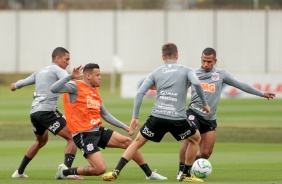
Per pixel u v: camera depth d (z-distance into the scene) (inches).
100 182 1403.8
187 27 6309.1
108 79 6195.9
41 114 1525.6
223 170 1627.7
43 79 1539.1
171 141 2330.2
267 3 7800.2
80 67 1406.3
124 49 6363.2
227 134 2498.8
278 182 1408.7
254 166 1702.8
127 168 1670.8
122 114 3299.7
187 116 1555.1
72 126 1432.1
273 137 2427.4
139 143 1409.9
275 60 6240.2
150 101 4229.8
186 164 1417.3
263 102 4126.5
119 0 6884.8
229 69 6284.5
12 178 1512.1
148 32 6338.6
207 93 1555.1
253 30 6245.1
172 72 1392.7
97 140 1430.9
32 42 6378.0
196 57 6318.9
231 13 6250.0
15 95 5088.6
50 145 2214.6
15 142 2305.6
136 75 4591.5
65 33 6363.2
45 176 1541.6
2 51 6392.7
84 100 1424.7
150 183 1385.3
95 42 6358.3
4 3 7445.9
